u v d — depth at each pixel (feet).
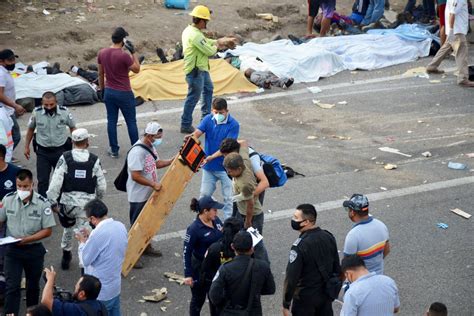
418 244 68.49
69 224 61.87
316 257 47.80
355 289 43.98
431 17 135.33
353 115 100.01
